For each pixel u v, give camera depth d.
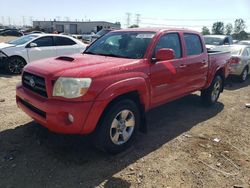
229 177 3.82
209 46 13.19
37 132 4.77
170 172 3.84
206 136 5.13
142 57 4.62
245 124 5.93
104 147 4.02
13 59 10.45
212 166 4.06
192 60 5.73
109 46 5.17
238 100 8.04
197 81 6.09
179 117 6.11
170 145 4.65
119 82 3.97
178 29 5.58
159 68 4.75
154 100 4.80
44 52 10.98
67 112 3.63
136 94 4.38
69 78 3.67
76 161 3.96
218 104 7.41
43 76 3.85
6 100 6.70
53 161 3.92
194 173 3.85
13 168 3.72
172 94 5.29
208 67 6.43
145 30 5.20
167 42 5.14
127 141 4.33
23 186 3.38
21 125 5.07
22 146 4.29
